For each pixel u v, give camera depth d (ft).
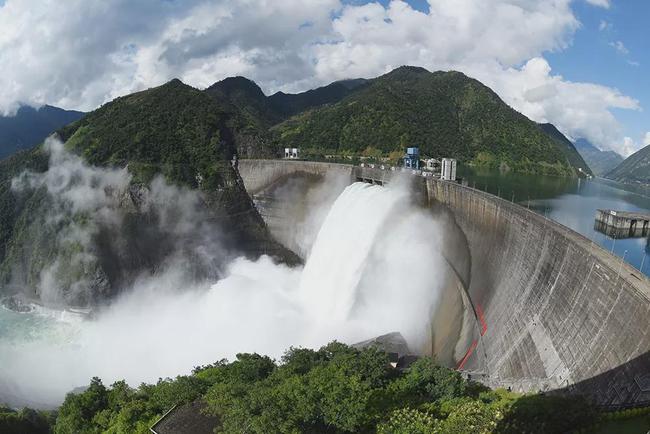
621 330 129.59
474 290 230.07
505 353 178.19
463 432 111.96
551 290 169.58
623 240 304.91
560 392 137.39
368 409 136.56
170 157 483.92
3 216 487.20
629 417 105.91
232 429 126.11
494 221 239.50
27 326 392.68
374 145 655.35
